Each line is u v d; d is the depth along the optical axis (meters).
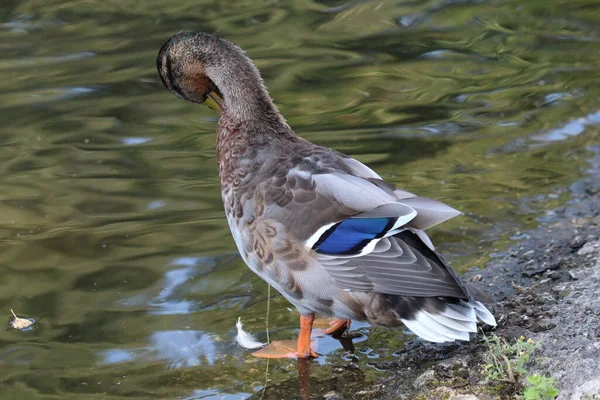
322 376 8.20
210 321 9.27
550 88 14.69
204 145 13.45
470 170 12.26
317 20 18.33
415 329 7.64
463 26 17.75
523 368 7.48
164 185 12.27
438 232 10.81
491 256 10.17
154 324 9.25
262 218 8.25
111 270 10.27
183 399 7.98
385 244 7.72
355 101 14.66
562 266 9.73
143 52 16.81
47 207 11.72
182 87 9.66
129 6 19.16
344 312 8.11
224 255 10.52
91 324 9.27
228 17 18.53
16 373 8.49
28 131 13.94
